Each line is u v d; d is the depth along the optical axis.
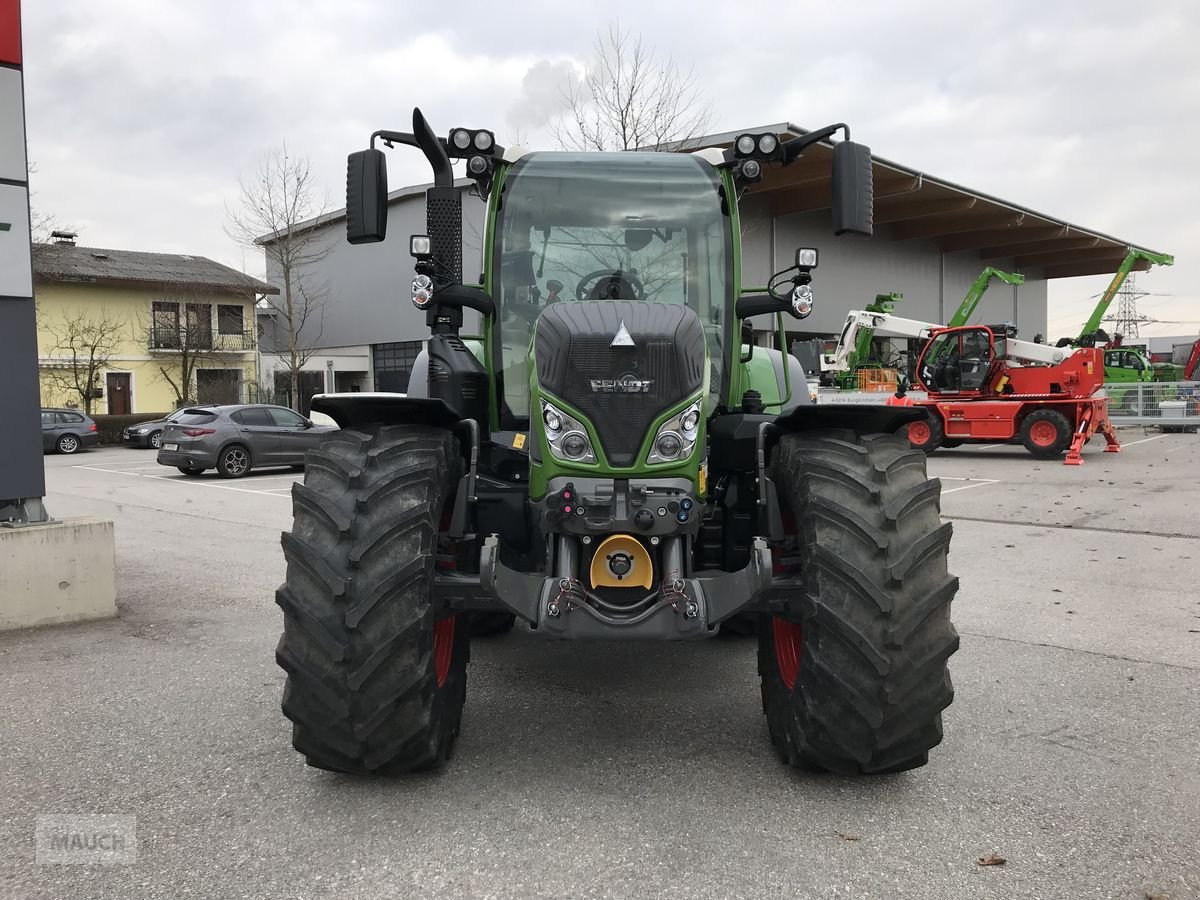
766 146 4.11
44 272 34.53
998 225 33.97
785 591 3.23
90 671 4.81
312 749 3.17
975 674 4.71
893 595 3.07
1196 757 3.62
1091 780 3.40
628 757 3.61
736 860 2.81
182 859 2.84
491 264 4.20
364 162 3.96
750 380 4.95
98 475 18.03
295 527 3.23
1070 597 6.46
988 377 17.91
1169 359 56.44
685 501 3.19
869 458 3.31
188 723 4.04
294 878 2.72
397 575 3.04
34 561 5.72
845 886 2.66
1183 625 5.67
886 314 22.61
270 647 5.29
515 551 3.74
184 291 38.00
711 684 4.54
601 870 2.75
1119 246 40.78
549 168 4.27
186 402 36.78
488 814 3.12
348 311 39.53
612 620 3.12
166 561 8.14
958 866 2.78
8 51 5.58
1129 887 2.66
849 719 3.09
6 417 5.77
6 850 2.91
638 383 3.23
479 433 4.06
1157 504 11.20
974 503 11.55
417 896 2.62
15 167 5.67
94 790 3.35
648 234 4.23
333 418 3.61
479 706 4.22
